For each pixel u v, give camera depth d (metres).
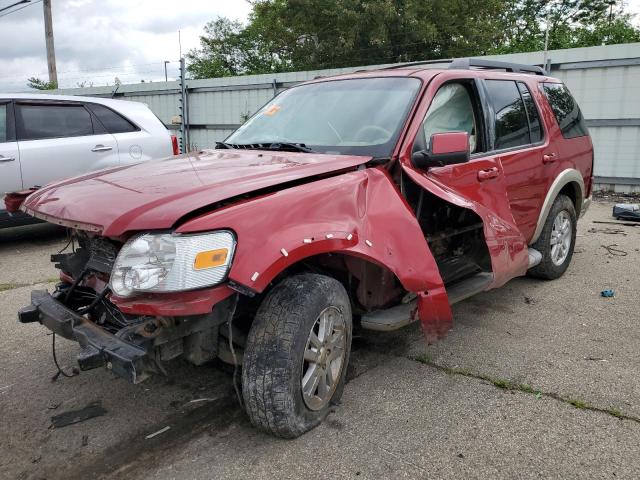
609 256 6.29
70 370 3.60
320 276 2.81
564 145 5.11
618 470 2.51
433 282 3.10
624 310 4.56
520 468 2.54
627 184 10.57
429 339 3.13
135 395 3.28
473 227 3.96
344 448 2.70
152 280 2.34
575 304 4.72
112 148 7.35
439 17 21.61
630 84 10.17
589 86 10.55
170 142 7.96
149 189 2.77
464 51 22.20
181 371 3.57
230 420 2.99
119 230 2.45
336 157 3.22
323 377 2.82
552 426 2.87
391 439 2.77
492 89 4.36
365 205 2.94
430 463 2.58
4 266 6.16
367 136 3.45
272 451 2.68
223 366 3.38
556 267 5.32
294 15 24.22
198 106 15.70
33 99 6.91
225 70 33.78
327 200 2.79
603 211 9.15
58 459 2.68
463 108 4.02
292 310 2.60
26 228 8.32
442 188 3.31
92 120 7.32
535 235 4.86
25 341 4.06
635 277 5.49
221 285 2.37
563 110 5.33
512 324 4.29
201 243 2.37
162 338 2.49
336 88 4.05
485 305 4.72
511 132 4.46
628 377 3.39
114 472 2.57
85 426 2.96
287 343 2.56
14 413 3.09
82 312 2.81
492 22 24.00
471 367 3.55
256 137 4.01
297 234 2.58
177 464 2.62
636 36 19.38
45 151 6.82
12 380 3.48
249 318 2.97
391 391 3.25
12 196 3.43
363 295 3.21
